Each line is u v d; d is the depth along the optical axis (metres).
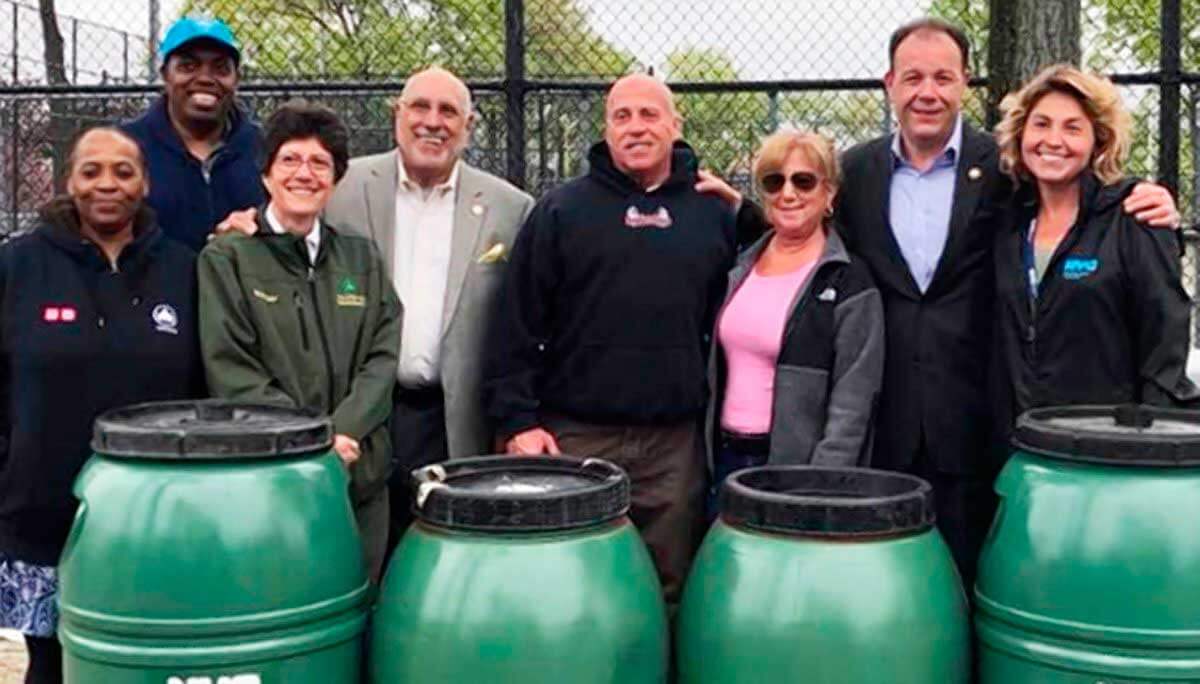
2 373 3.70
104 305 3.62
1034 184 3.66
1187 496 2.77
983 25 6.93
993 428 3.72
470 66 8.44
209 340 3.55
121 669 2.76
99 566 2.77
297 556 2.81
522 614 2.71
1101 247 3.48
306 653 2.83
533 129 6.34
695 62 6.75
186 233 4.39
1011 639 2.90
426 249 4.19
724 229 4.04
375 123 7.06
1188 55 7.34
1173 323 3.41
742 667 2.82
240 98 6.52
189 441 2.77
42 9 10.76
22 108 8.05
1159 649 2.73
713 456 4.00
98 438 2.90
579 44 7.30
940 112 3.79
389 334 3.74
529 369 4.03
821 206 3.82
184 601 2.72
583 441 4.01
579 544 2.79
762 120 6.65
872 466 3.88
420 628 2.78
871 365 3.72
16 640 5.43
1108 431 2.88
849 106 6.54
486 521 2.77
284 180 3.59
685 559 4.03
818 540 2.81
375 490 3.71
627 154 3.89
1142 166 6.23
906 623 2.78
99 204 3.60
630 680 2.82
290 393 3.56
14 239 3.75
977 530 3.85
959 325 3.77
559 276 3.99
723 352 3.94
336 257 3.70
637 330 3.90
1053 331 3.52
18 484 3.63
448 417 4.13
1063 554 2.81
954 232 3.77
